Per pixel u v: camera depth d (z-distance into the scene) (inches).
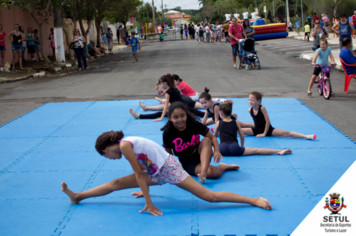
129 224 136.9
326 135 239.8
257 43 1067.9
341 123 269.4
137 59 773.3
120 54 981.8
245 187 165.5
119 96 395.9
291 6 2156.7
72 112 328.8
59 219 143.7
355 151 207.8
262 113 235.6
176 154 173.5
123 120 295.1
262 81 457.7
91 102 367.6
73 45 647.8
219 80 473.1
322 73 355.9
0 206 156.4
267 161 197.2
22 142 248.1
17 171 196.4
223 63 648.4
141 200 158.1
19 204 157.8
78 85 477.4
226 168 182.9
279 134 236.7
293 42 1016.9
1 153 226.4
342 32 554.9
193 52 891.4
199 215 141.8
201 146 169.5
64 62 735.7
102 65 711.7
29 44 764.6
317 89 399.5
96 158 212.2
